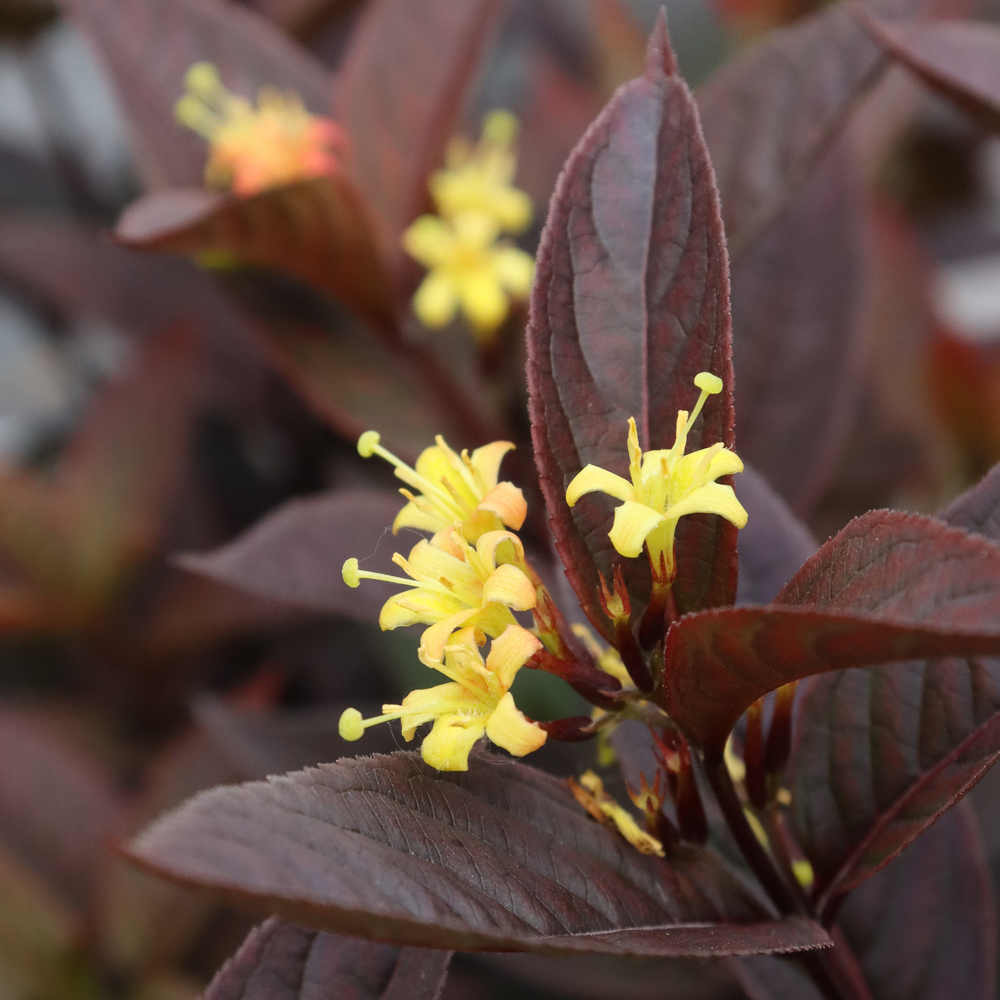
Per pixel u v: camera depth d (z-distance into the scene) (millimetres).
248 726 384
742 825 291
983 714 300
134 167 674
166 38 438
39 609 500
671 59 292
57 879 420
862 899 331
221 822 262
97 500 508
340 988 292
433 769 281
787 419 412
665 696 284
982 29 350
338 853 265
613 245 291
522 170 526
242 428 589
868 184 541
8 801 422
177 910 403
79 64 702
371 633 488
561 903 277
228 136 407
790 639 260
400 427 416
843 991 305
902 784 302
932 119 646
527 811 285
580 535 289
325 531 367
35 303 594
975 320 744
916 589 258
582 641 298
